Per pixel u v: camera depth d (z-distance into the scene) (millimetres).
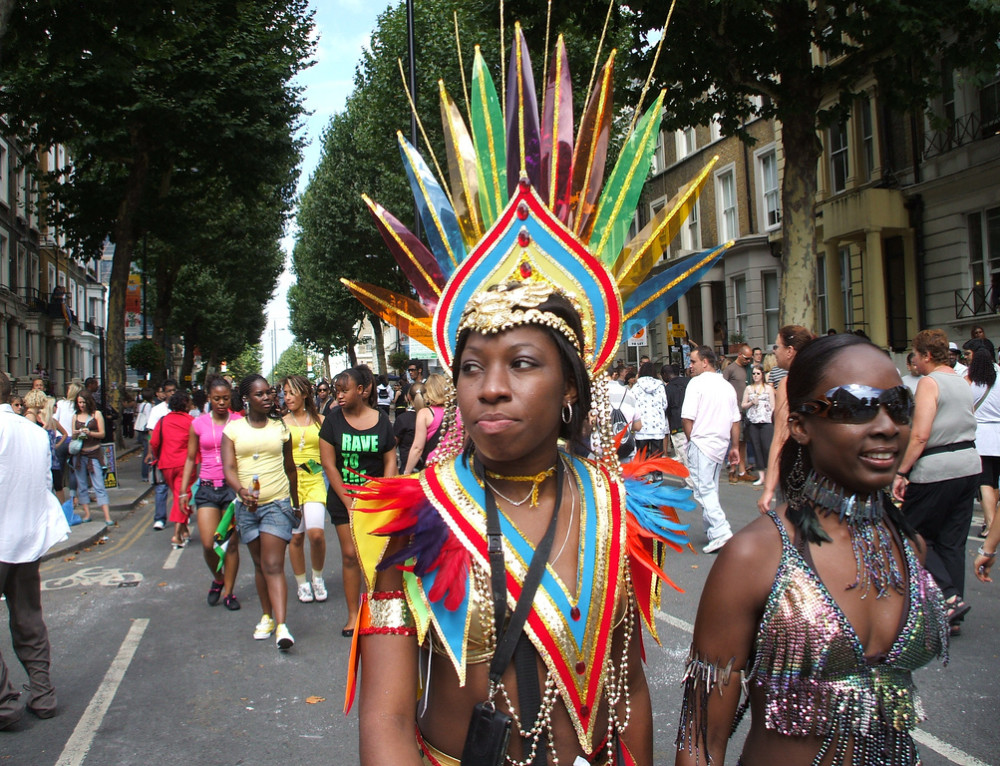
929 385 4719
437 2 19625
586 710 1470
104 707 4426
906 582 1628
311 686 4691
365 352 73312
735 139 24047
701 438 7344
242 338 53562
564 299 1591
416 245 2018
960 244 17047
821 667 1542
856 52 13016
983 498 6652
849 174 19984
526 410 1461
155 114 19250
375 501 1550
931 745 3531
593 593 1517
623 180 2020
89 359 51719
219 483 6594
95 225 23453
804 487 1655
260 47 20312
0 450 4062
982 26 11781
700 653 1663
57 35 10336
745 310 24406
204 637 5707
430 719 1495
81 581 7629
